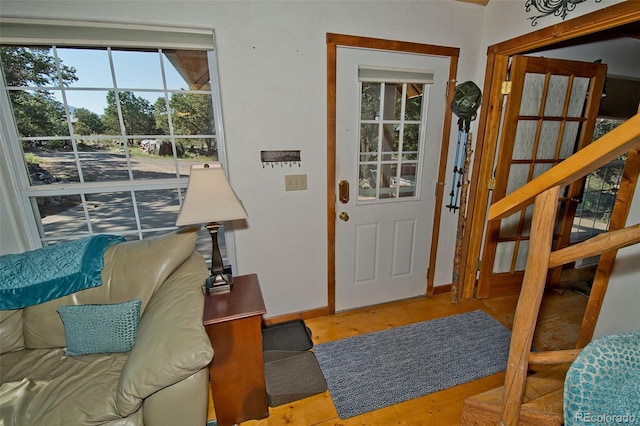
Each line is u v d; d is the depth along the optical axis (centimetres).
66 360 137
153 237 181
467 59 217
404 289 254
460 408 155
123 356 139
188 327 122
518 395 81
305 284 223
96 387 121
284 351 193
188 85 177
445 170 235
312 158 201
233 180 188
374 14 189
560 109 224
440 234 251
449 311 238
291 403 159
